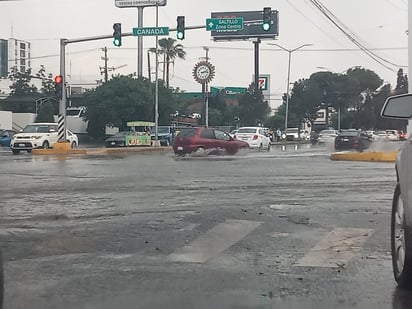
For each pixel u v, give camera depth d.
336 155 26.16
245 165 21.88
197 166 21.27
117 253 7.69
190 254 7.64
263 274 6.72
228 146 30.92
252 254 7.64
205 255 7.59
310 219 9.85
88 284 6.33
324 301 5.77
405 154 6.27
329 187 14.16
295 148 44.44
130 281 6.44
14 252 7.71
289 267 7.03
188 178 16.36
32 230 9.05
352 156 25.47
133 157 28.53
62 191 13.50
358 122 83.12
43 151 33.03
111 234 8.76
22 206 11.28
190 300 5.80
